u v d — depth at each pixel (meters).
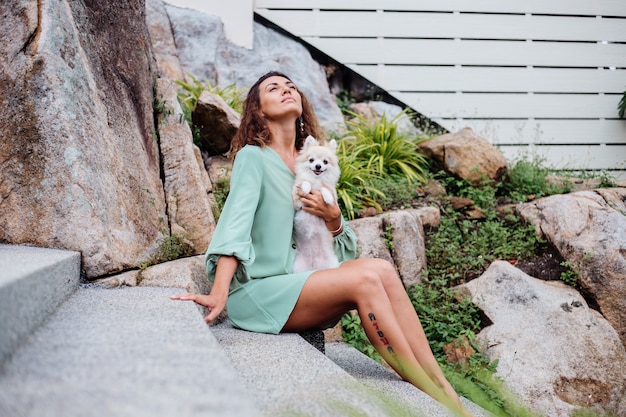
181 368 1.16
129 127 2.93
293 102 2.61
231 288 2.39
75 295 2.03
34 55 2.31
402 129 5.77
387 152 4.91
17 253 1.92
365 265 2.29
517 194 4.69
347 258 2.71
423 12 6.37
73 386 1.05
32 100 2.29
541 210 4.18
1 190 2.26
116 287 2.31
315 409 1.34
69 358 1.20
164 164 3.29
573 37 6.42
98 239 2.27
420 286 3.68
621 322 3.49
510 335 3.26
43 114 2.28
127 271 2.46
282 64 5.97
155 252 2.76
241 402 1.00
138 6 3.35
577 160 6.41
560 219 4.00
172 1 5.86
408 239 3.86
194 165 3.29
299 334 2.36
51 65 2.30
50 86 2.29
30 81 2.30
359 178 4.37
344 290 2.17
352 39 6.33
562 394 2.98
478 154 4.78
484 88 6.39
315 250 2.51
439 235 4.17
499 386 2.93
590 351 3.15
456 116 6.38
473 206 4.52
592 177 5.33
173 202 3.17
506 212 4.44
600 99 6.46
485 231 4.27
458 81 6.39
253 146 2.51
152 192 2.98
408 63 6.37
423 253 3.94
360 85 6.52
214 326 2.51
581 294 3.63
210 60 5.57
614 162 6.45
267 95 2.62
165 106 3.46
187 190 3.21
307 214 2.50
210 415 0.94
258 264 2.39
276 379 1.58
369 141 4.98
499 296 3.52
